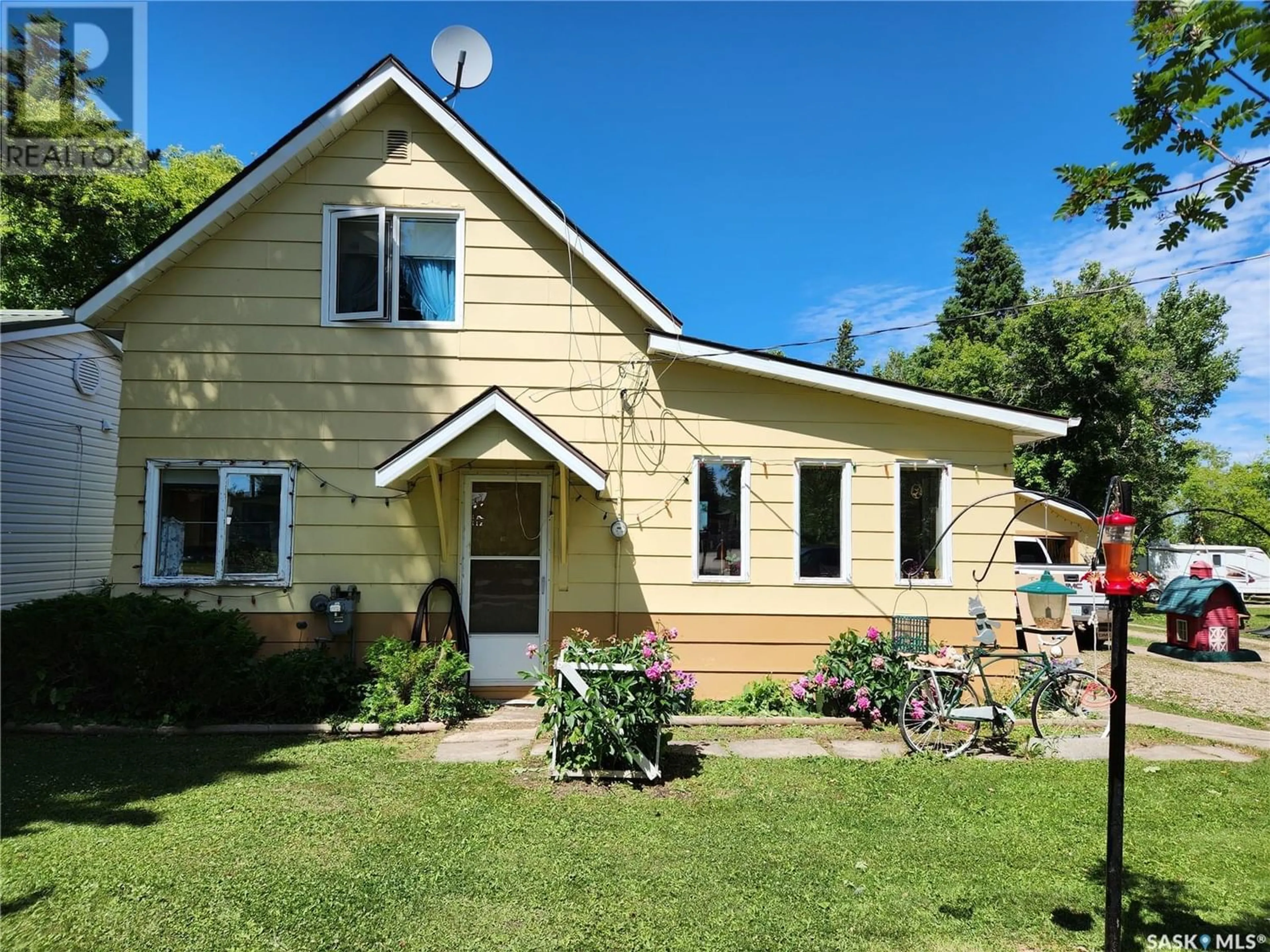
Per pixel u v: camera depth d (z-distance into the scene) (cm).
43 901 374
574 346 862
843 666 775
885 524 866
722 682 847
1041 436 888
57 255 1817
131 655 711
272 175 821
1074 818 512
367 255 857
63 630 727
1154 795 562
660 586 851
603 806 522
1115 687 322
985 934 357
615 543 853
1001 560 864
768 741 704
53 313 1192
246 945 338
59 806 511
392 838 460
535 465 841
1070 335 2308
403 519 839
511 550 850
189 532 828
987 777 601
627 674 591
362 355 846
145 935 345
